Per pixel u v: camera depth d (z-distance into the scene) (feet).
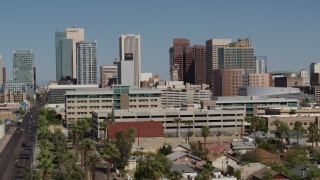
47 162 650.84
